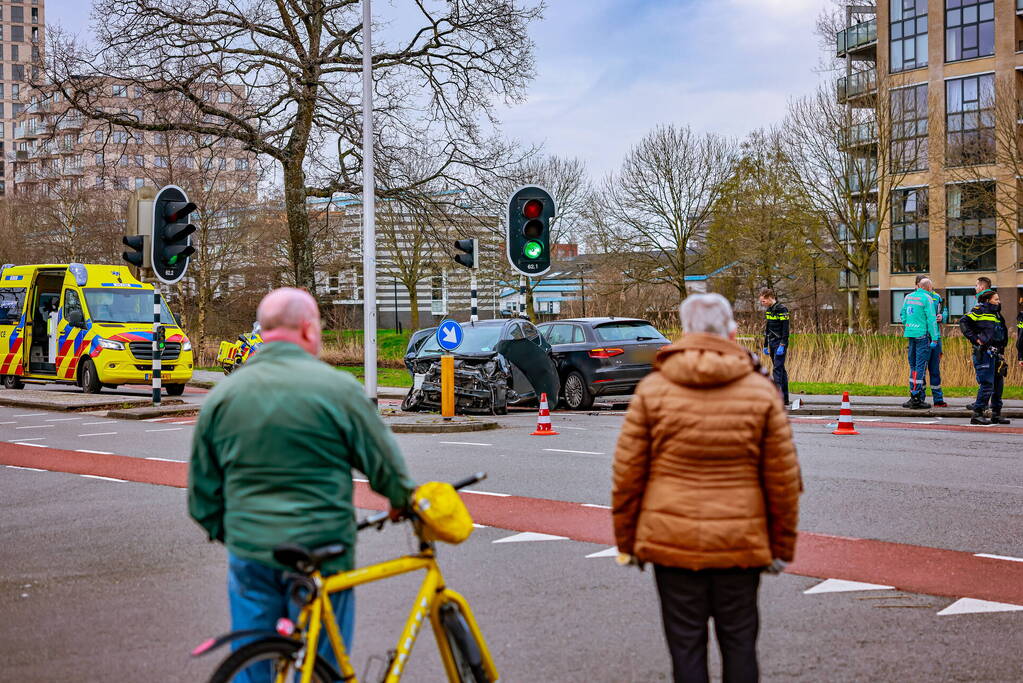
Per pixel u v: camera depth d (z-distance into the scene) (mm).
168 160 45625
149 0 28734
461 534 3936
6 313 26578
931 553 7582
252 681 3412
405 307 75750
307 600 3574
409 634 3861
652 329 21328
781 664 5266
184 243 18344
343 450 3805
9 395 23188
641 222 52312
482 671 3980
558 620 6027
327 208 31984
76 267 24969
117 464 12680
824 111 45000
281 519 3697
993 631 5793
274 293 3977
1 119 129125
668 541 3916
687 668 3957
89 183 57156
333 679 3609
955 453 12758
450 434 15469
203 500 3936
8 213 60906
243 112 29938
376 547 7930
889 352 24656
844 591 6602
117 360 23766
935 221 44750
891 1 55156
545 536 8219
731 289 57781
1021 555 7516
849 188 45000
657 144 51938
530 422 17453
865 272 45312
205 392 26469
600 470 11586
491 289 63531
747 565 3898
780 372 19047
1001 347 16422
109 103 31062
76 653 5555
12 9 130125
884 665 5246
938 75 53094
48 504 10117
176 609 6379
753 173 50062
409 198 31031
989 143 39594
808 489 10195
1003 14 50781
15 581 7141
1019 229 41625
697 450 3918
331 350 37875
